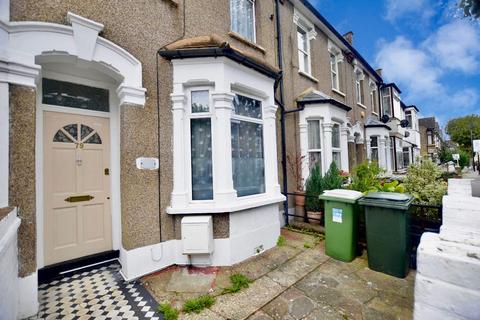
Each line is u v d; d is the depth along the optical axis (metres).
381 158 11.78
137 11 3.81
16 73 2.70
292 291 3.14
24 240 2.69
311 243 4.87
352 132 10.15
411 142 19.47
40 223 3.48
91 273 3.68
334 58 9.96
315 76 8.19
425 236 1.37
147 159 3.76
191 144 4.31
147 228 3.71
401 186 4.70
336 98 9.43
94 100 4.10
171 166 4.05
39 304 2.89
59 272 3.59
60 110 3.73
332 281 3.38
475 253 1.08
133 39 3.74
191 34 4.52
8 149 2.62
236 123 4.68
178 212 3.87
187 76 4.09
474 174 26.06
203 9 4.77
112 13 3.54
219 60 4.11
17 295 2.53
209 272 3.71
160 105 3.97
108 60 3.45
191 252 3.71
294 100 7.04
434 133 36.38
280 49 6.57
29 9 2.87
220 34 5.06
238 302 2.92
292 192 6.57
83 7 3.27
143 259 3.63
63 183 3.73
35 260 2.75
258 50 5.98
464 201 1.99
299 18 7.59
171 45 4.03
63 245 3.70
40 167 3.51
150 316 2.67
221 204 4.02
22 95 2.73
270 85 5.20
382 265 3.60
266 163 5.14
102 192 4.09
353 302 2.88
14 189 2.66
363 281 3.37
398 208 3.41
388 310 2.72
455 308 1.05
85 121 3.97
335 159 7.77
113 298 3.02
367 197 3.84
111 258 4.09
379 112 14.52
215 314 2.70
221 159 4.11
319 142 7.20
